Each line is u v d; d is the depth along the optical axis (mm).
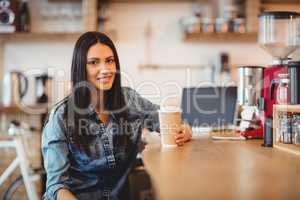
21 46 3564
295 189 812
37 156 3289
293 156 1238
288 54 1795
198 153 1311
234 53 3596
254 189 814
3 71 3566
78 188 1385
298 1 3535
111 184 1434
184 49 3598
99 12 3426
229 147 1462
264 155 1264
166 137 1492
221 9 3496
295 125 1402
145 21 3576
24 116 3350
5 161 3371
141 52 3578
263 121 1618
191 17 3502
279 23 1771
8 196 2965
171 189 820
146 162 1135
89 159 1391
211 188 826
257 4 3352
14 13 3352
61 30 3543
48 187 1282
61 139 1335
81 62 1399
